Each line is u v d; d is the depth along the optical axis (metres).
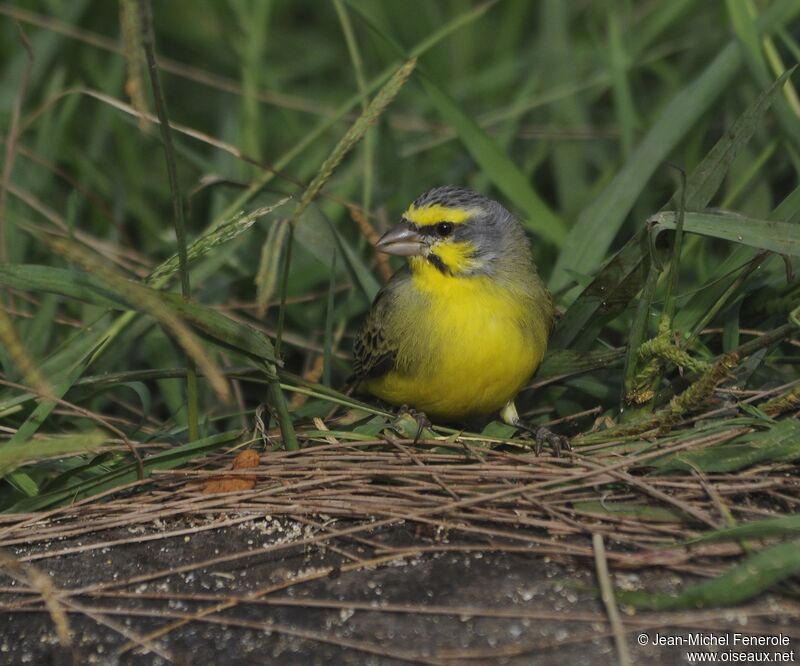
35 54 15.04
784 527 7.64
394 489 9.12
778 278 10.34
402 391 10.68
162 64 14.55
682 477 9.00
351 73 17.41
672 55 16.39
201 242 9.06
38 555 8.77
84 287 9.03
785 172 13.03
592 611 7.77
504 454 9.59
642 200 13.47
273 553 8.68
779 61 11.95
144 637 7.90
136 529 9.08
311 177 14.48
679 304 11.23
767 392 9.72
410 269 10.72
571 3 17.27
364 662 7.53
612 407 10.66
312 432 9.89
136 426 10.65
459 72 17.41
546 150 14.63
